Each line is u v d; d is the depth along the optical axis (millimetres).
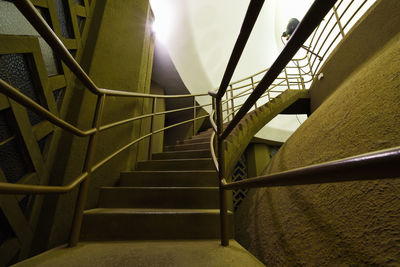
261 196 1716
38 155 997
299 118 5836
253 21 480
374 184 693
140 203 1232
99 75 1488
